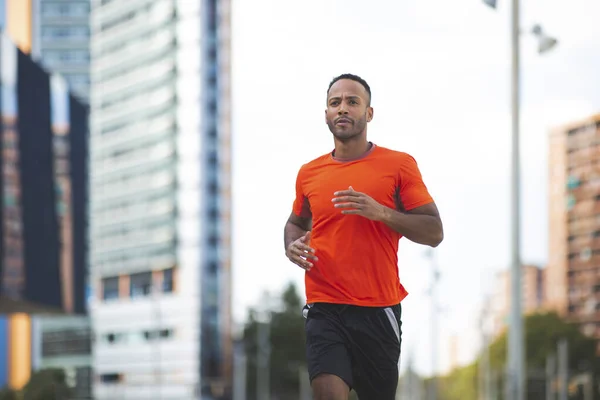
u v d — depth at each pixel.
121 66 142.00
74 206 56.28
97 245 141.00
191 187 131.38
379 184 5.43
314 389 5.33
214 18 134.62
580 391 114.00
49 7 146.50
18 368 88.50
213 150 132.25
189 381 126.56
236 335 126.12
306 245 5.39
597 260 169.00
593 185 171.62
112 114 142.75
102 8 145.62
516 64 21.69
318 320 5.44
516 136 21.69
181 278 129.62
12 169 43.62
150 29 138.50
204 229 129.88
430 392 62.00
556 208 177.88
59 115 53.38
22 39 85.94
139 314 133.50
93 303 138.62
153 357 131.00
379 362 5.39
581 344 116.56
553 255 177.38
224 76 133.88
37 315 57.62
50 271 50.28
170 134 134.00
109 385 134.38
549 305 177.38
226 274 130.12
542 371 114.75
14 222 44.00
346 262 5.40
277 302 124.00
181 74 134.00
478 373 140.50
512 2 21.77
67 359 136.00
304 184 5.63
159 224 133.75
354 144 5.52
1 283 42.22
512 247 21.44
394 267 5.51
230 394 125.81
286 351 119.31
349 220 5.41
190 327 127.88
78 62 147.00
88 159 59.50
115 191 140.50
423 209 5.42
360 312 5.38
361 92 5.51
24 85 46.09
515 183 21.55
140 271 134.62
